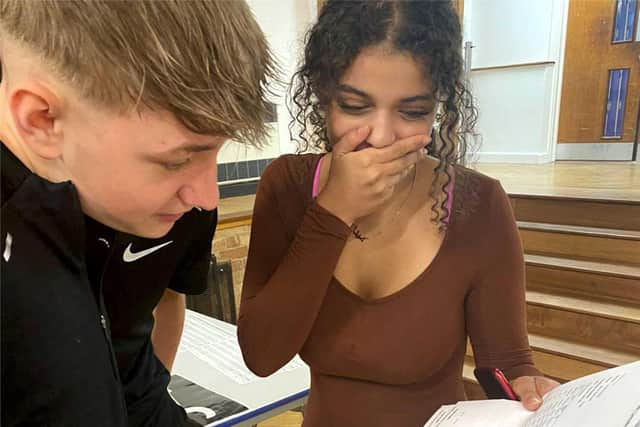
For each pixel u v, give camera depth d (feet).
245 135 1.26
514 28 14.58
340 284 2.11
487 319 2.09
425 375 2.13
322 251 1.88
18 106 1.14
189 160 1.28
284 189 2.25
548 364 7.72
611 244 8.71
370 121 1.75
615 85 14.08
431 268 2.03
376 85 1.68
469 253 2.02
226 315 9.18
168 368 2.92
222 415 2.87
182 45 1.08
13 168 1.27
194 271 2.42
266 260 2.28
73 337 1.30
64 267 1.34
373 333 2.07
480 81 15.42
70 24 1.05
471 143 2.15
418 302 2.04
